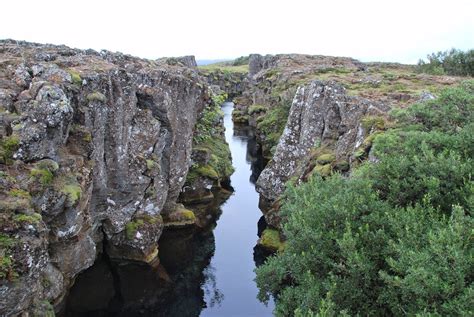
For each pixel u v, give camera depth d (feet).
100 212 68.08
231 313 68.85
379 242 38.37
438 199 40.81
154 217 76.33
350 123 79.56
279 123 145.28
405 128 55.67
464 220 33.06
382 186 45.39
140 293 71.15
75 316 63.36
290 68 197.57
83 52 77.87
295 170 90.07
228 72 362.12
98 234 70.13
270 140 142.00
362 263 36.27
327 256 40.88
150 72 78.23
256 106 200.64
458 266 29.91
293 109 99.55
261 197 100.48
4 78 55.88
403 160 43.93
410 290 31.94
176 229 88.22
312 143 90.48
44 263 42.16
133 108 71.20
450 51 164.35
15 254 38.83
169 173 83.15
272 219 86.53
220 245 90.12
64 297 59.62
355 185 44.24
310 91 94.58
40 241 41.32
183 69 107.04
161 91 75.97
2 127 47.57
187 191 100.27
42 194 46.68
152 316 67.41
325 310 33.99
